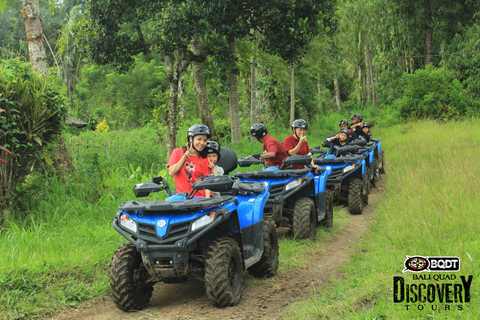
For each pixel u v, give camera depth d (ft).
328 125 120.06
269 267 18.38
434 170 31.30
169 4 43.83
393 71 114.73
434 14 111.96
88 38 48.08
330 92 208.85
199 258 15.30
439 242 17.52
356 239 25.43
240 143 59.57
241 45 59.31
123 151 46.03
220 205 15.37
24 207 25.22
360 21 144.56
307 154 27.17
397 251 18.24
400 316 11.81
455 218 20.12
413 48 113.39
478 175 28.30
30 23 33.24
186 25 42.34
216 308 15.02
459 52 103.91
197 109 122.52
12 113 24.07
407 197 25.79
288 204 25.50
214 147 16.97
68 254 19.43
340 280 16.90
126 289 14.87
